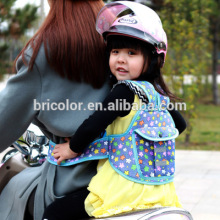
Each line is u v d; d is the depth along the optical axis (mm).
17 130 2049
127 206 1900
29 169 2434
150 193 1941
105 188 1946
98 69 2062
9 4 11492
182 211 1907
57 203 2012
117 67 2010
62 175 2094
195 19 9070
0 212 2371
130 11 2139
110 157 1993
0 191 2572
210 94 18938
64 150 2033
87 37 2041
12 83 2002
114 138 1993
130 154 1939
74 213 1977
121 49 1997
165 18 9133
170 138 1986
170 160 2021
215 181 5848
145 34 1949
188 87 9203
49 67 1998
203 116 13961
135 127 1957
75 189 2064
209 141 9898
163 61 2064
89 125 1924
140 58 1993
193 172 6395
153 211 1829
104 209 1901
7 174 2582
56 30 2012
